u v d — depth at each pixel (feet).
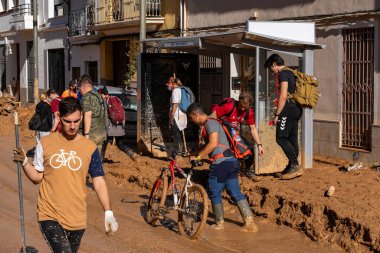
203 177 38.45
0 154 55.98
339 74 45.21
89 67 91.25
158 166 43.70
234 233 29.68
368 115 43.04
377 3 41.93
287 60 39.34
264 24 36.06
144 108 49.16
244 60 44.91
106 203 19.45
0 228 31.24
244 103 31.04
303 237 28.99
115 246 28.09
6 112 87.20
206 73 52.90
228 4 58.80
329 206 29.04
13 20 115.24
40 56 108.58
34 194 39.52
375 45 42.09
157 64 49.32
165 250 27.32
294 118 34.71
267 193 32.78
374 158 41.98
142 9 57.52
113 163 46.50
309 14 48.08
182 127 45.09
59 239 18.69
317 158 45.14
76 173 19.20
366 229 26.68
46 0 104.37
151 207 31.40
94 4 83.97
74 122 19.12
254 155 36.45
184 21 66.03
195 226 30.14
